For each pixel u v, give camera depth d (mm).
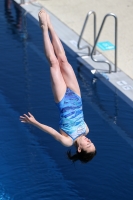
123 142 25766
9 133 26688
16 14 38625
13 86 30375
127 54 32938
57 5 39969
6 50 34062
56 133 20016
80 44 34250
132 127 26812
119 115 27734
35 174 24047
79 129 20641
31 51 33875
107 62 30984
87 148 20703
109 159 24703
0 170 24328
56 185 23375
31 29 36562
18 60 32875
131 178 23578
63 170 24219
